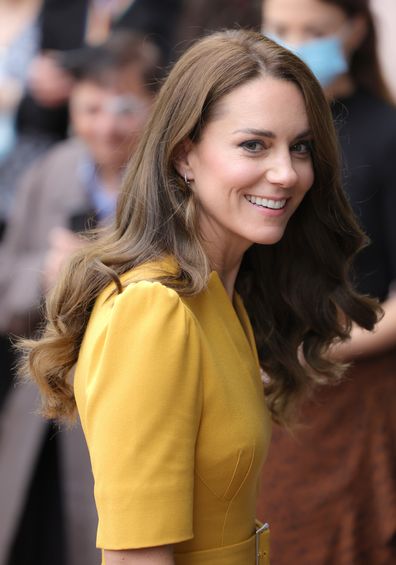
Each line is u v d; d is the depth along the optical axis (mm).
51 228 12117
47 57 15719
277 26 10648
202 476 6281
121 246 6512
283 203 6527
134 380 5875
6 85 16125
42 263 11828
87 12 16188
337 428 10031
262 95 6336
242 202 6457
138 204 6543
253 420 6422
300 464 10062
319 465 10047
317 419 10023
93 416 5965
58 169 12367
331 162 6770
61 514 12141
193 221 6461
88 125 12023
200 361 6137
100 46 12195
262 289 7727
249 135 6312
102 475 5887
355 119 10180
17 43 16297
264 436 6527
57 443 12094
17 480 11945
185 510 5953
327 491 10031
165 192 6496
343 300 7695
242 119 6312
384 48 14906
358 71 10562
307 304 7695
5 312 11805
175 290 6168
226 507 6402
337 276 7637
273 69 6383
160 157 6523
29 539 12164
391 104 10422
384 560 10086
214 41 6543
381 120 10117
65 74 15289
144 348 5906
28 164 14883
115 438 5859
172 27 15930
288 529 10125
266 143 6371
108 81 11945
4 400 12703
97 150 12070
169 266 6355
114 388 5914
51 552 12195
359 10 10484
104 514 5898
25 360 7223
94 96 11977
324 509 10062
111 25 15969
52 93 15656
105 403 5914
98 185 12133
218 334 6484
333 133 6691
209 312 6504
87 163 12250
